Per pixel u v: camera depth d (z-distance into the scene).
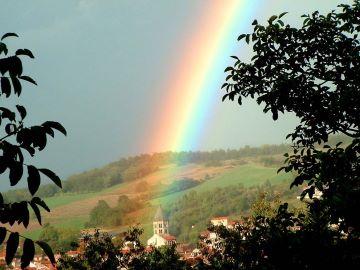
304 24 8.80
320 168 7.77
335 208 5.02
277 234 6.27
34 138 3.22
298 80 8.32
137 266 23.05
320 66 8.84
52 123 3.34
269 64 8.95
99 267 23.34
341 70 8.66
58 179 3.14
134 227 24.34
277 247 5.77
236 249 15.05
